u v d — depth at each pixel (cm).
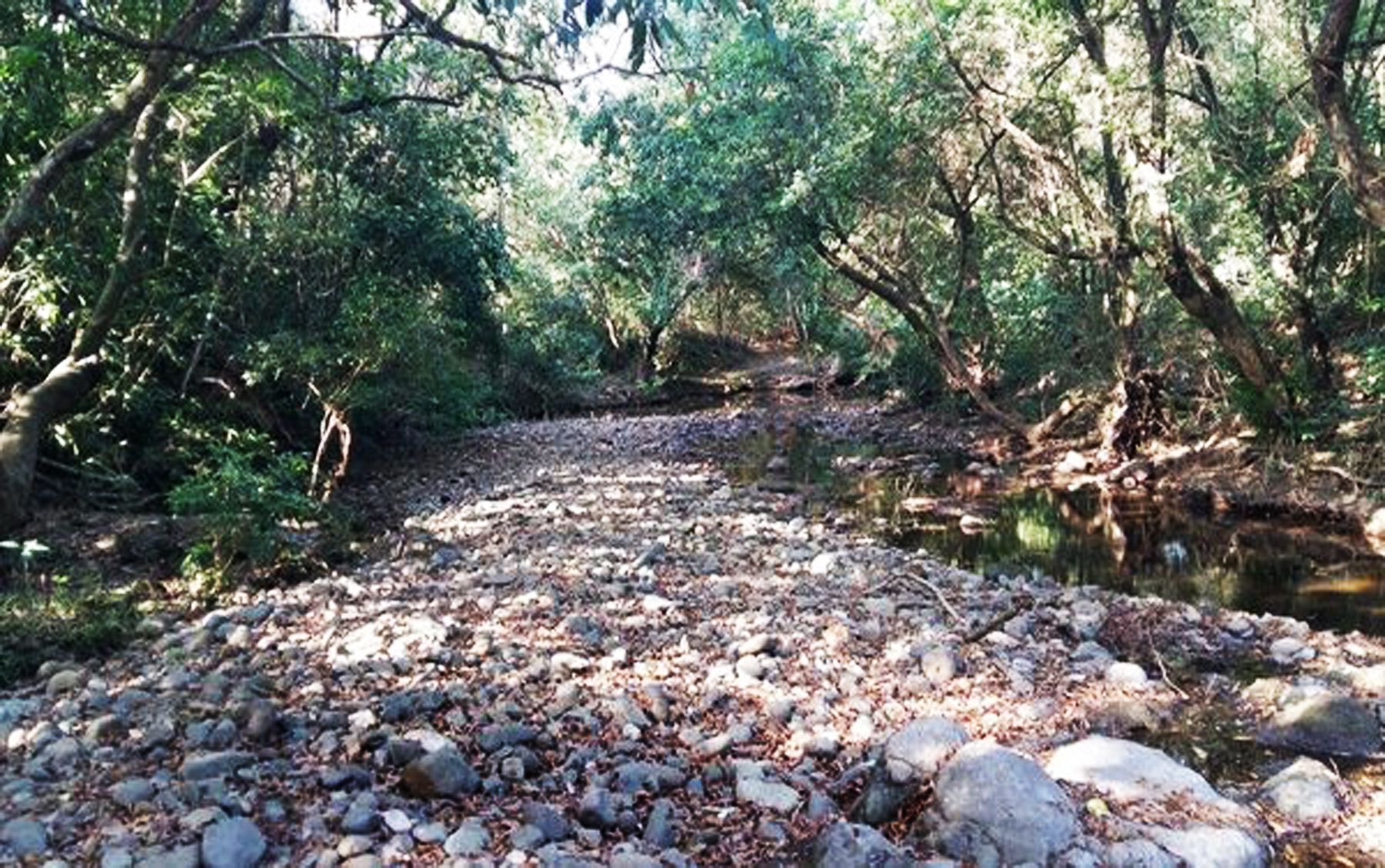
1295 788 450
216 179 1164
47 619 661
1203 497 1318
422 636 631
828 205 1709
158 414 1092
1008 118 1448
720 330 3584
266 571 834
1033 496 1405
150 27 782
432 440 1888
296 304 1288
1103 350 1708
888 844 373
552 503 1210
